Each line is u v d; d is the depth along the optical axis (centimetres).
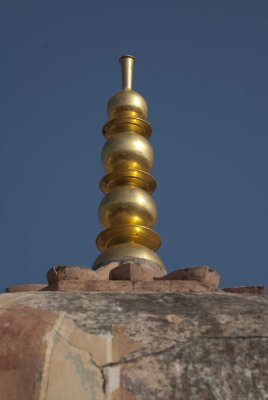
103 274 1184
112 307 917
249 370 822
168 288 1078
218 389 801
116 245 1484
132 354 832
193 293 994
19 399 796
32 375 813
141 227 1522
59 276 1095
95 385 801
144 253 1437
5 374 820
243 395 797
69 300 938
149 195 1586
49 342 846
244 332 873
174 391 796
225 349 845
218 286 1146
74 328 866
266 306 950
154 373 812
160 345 845
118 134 1662
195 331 870
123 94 1734
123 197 1550
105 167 1658
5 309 911
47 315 889
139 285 1080
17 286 1128
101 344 844
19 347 844
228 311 921
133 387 799
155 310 912
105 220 1564
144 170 1638
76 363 822
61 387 802
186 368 819
